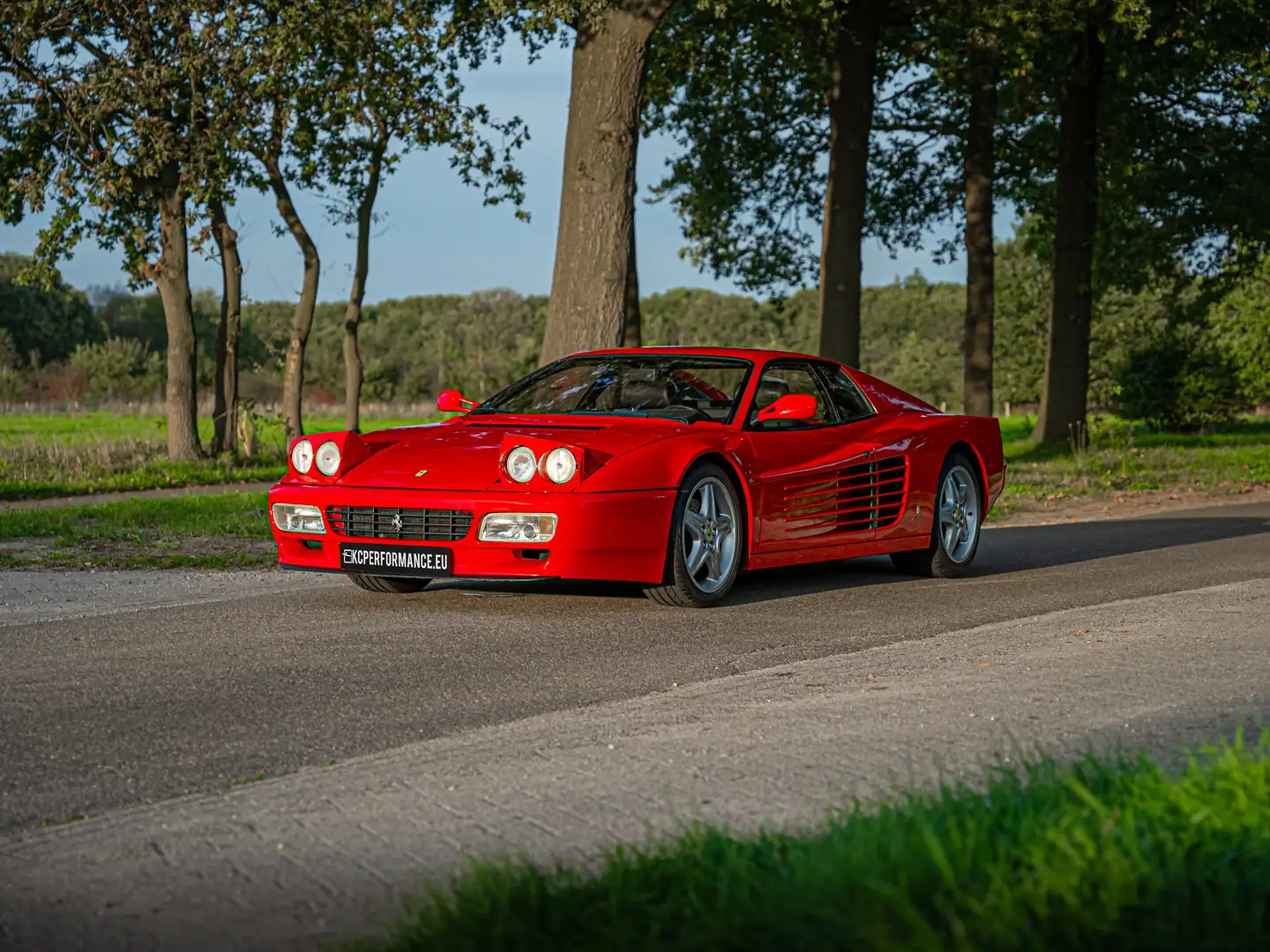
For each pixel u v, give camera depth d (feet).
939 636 18.20
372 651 17.29
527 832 9.60
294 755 12.10
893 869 7.16
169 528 34.86
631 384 23.48
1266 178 83.30
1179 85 84.02
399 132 67.10
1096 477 61.16
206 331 218.79
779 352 24.35
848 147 69.26
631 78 44.45
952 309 358.43
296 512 20.75
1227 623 18.74
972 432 26.48
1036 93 83.51
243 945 7.66
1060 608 21.22
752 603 21.88
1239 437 108.37
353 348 72.90
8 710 13.91
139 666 16.26
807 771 11.14
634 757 11.71
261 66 57.67
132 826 9.95
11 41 58.49
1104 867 7.16
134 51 60.90
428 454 20.83
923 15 69.26
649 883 7.41
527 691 14.84
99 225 64.59
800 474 22.54
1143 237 92.07
